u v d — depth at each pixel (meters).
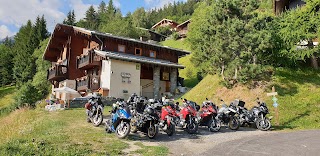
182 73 39.00
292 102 15.58
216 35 17.28
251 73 16.66
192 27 36.75
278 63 18.88
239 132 11.91
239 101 13.69
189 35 37.38
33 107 23.00
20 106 25.08
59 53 36.31
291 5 27.28
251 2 17.72
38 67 50.22
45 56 37.56
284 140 9.59
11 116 19.30
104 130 10.95
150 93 28.67
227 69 17.73
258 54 17.55
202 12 36.06
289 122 13.72
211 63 18.31
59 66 30.39
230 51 17.09
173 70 30.11
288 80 17.62
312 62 18.94
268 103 15.70
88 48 30.02
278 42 18.08
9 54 64.44
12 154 6.54
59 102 22.17
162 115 11.10
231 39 16.64
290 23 18.11
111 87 24.47
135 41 28.23
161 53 31.03
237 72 17.38
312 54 17.81
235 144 9.04
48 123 12.84
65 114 15.97
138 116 10.16
